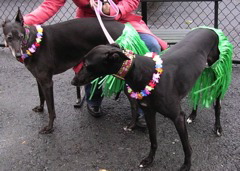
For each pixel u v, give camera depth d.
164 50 3.27
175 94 2.57
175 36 4.27
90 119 3.56
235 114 3.50
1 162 2.99
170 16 6.70
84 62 2.45
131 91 2.57
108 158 2.98
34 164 2.96
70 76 4.52
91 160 2.97
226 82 3.09
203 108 3.60
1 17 6.90
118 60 2.35
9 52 5.37
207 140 3.13
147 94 2.47
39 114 3.67
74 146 3.16
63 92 4.11
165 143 3.12
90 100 3.51
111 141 3.21
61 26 3.20
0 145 3.20
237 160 2.87
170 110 2.54
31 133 3.37
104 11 3.23
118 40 3.04
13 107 3.83
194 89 3.12
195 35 2.95
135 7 3.38
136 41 3.10
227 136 3.17
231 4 7.14
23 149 3.14
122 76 2.44
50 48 3.14
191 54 2.74
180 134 2.63
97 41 3.18
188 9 7.05
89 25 3.17
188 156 2.70
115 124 3.46
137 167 2.86
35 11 3.28
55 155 3.05
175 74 2.58
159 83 2.48
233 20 6.23
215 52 3.01
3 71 4.73
